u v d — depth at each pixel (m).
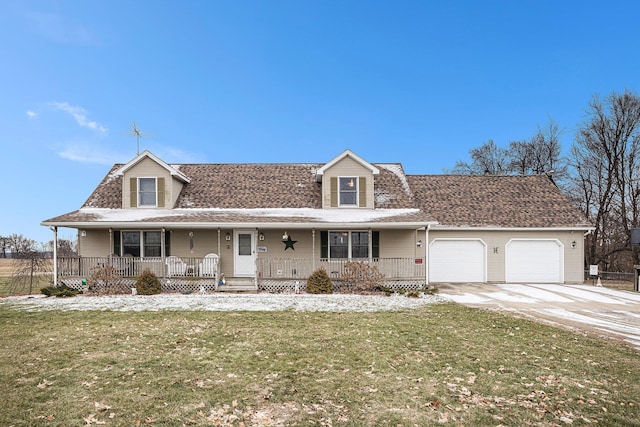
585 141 25.50
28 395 4.70
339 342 7.27
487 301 12.65
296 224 14.62
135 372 5.55
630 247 23.19
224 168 19.59
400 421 4.07
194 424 3.97
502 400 4.61
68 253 19.97
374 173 16.67
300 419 4.10
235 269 16.22
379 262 15.14
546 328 8.56
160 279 14.80
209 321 9.16
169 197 16.39
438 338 7.62
